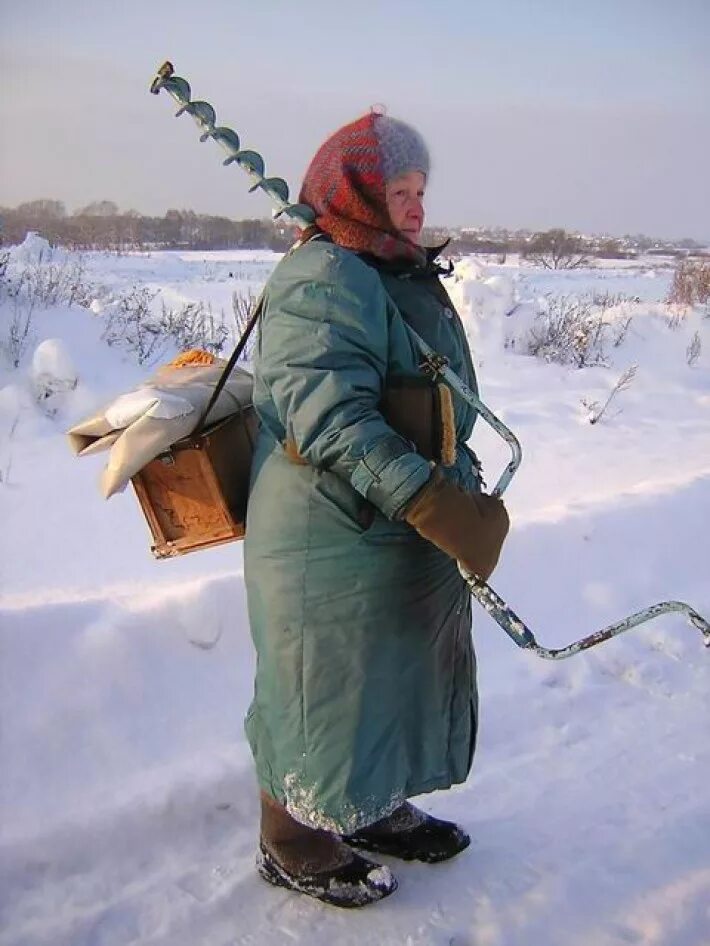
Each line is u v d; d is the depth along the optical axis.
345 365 1.89
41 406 6.77
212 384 2.23
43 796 2.59
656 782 2.91
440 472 1.89
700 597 4.08
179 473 2.20
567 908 2.38
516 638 1.97
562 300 12.76
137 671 2.96
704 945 2.28
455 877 2.48
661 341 11.34
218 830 2.61
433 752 2.23
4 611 2.93
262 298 2.06
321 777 2.10
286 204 2.07
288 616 2.08
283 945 2.24
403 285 2.09
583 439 7.07
